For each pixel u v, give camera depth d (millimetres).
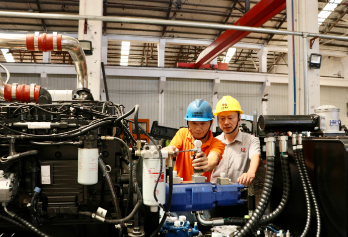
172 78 7816
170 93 7809
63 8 7309
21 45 1289
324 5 7660
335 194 938
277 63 11539
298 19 3482
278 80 8117
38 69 6844
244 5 7523
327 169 981
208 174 1756
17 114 1026
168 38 8523
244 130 4012
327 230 990
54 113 1024
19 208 966
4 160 891
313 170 1066
